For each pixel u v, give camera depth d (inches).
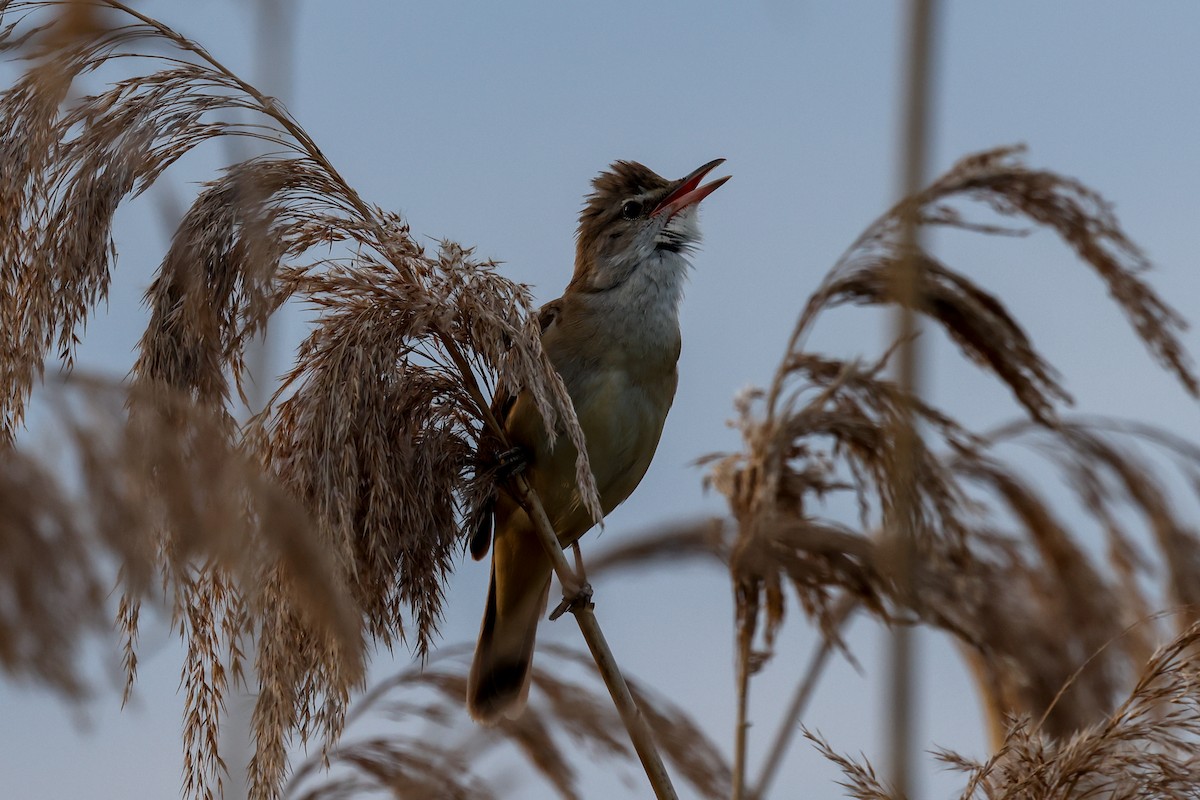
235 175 271.6
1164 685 253.0
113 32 263.3
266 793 239.6
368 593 266.8
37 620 131.0
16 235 262.4
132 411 153.6
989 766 256.4
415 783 294.5
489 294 287.1
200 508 157.9
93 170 262.5
